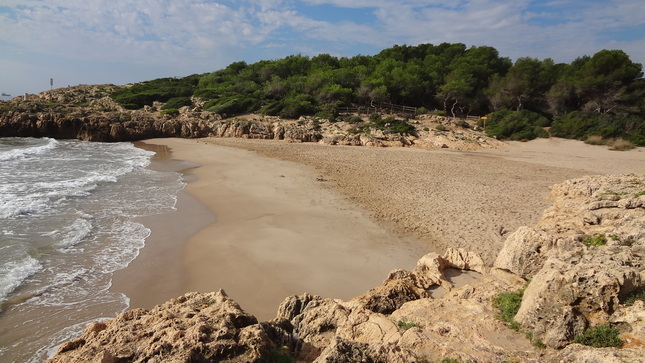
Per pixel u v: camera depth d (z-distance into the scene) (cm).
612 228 1018
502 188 2464
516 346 671
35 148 3928
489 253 1445
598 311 683
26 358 876
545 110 5872
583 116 5075
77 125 5100
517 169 3195
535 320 702
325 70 7212
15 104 5628
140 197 2216
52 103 5941
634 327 634
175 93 7069
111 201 2108
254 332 605
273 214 1955
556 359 608
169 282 1266
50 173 2727
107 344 603
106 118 5206
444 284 1033
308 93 6462
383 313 909
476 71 6625
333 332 776
